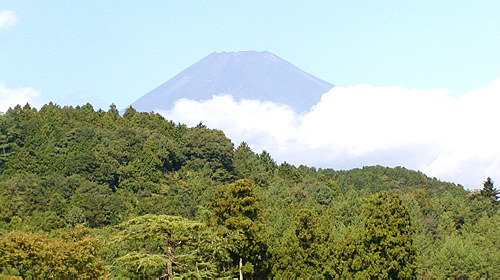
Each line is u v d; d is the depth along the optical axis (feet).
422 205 497.87
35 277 153.99
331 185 577.43
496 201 517.55
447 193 559.79
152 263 147.54
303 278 244.42
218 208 236.22
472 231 415.03
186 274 151.84
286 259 249.34
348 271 258.98
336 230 337.11
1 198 410.52
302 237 250.98
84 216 411.13
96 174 509.35
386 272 241.55
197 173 576.61
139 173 533.55
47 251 147.84
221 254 181.06
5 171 529.86
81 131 587.27
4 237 149.79
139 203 461.78
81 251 156.66
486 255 345.10
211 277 159.53
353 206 407.03
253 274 238.27
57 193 452.35
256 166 637.71
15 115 622.13
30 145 574.15
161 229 158.61
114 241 160.86
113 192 505.66
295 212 384.27
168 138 645.92
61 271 153.17
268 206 402.11
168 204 444.55
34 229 368.68
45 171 534.78
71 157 533.55
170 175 560.61
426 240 370.32
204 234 166.71
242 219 229.25
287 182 574.97
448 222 433.48
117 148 554.46
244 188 235.20
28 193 445.78
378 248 248.11
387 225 246.47
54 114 650.43
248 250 228.63
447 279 332.19
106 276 159.74
